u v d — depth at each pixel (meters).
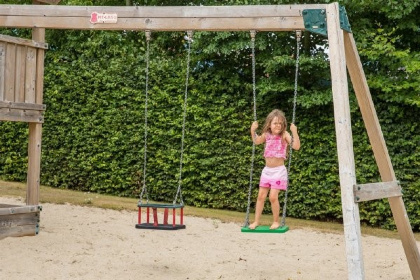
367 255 8.93
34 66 8.80
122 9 7.48
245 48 11.72
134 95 12.87
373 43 10.66
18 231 8.42
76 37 13.37
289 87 11.21
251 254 8.66
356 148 11.27
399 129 10.96
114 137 12.97
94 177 13.38
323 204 11.65
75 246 8.25
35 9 7.90
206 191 12.61
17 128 14.04
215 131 12.29
